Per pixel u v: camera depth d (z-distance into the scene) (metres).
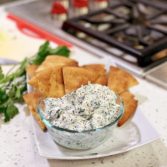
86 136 0.61
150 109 0.77
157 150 0.67
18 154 0.66
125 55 0.96
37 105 0.68
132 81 0.77
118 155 0.66
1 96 0.76
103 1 1.25
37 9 1.26
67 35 1.07
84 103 0.63
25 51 0.99
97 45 1.02
